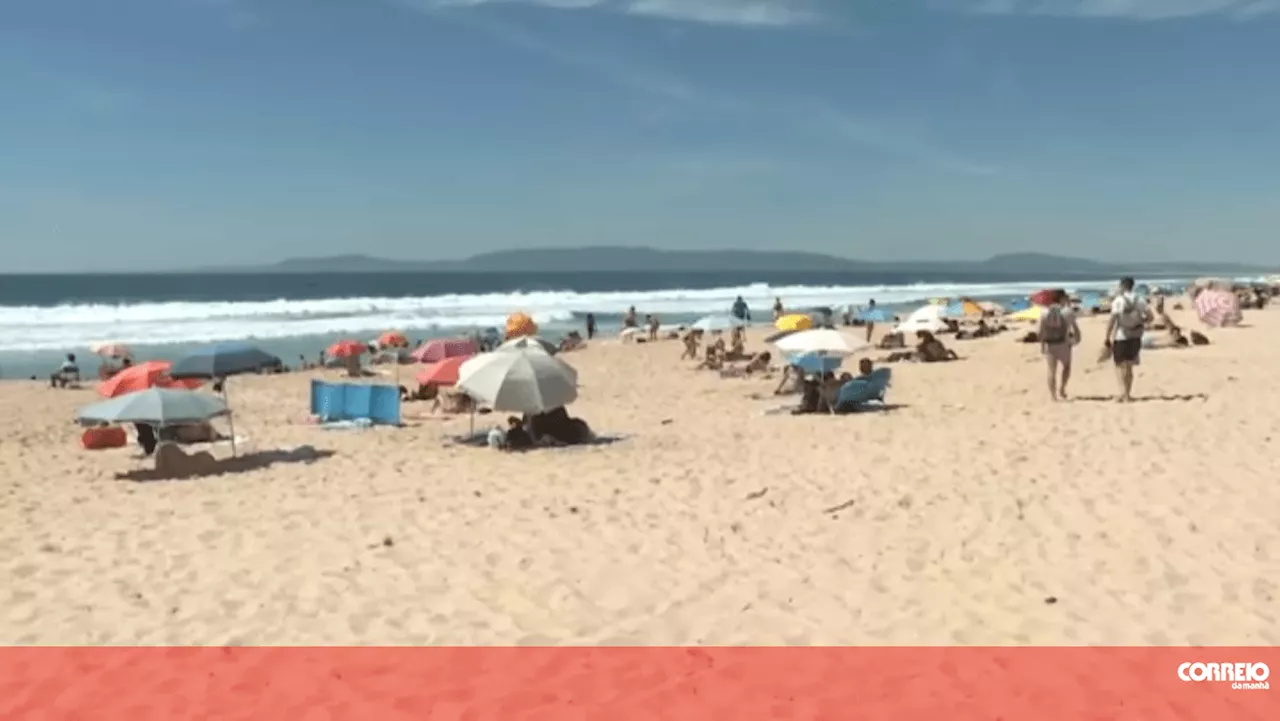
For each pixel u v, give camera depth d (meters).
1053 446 10.25
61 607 6.26
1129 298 12.91
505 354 12.36
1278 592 5.73
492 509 8.67
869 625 5.53
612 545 7.35
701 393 18.64
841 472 9.65
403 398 18.30
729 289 111.38
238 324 45.97
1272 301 44.00
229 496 9.57
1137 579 6.05
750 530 7.63
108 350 24.41
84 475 11.20
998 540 7.00
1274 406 12.22
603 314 56.50
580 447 12.07
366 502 9.11
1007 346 24.16
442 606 6.10
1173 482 8.31
